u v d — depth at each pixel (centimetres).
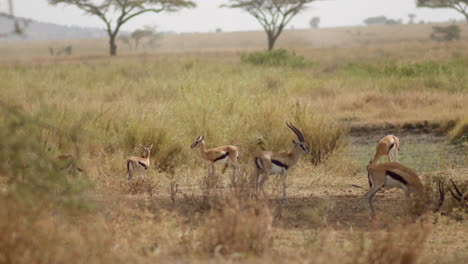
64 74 9438
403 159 4503
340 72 10288
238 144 4225
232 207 2073
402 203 2877
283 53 12988
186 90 6088
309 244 1944
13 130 1577
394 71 9494
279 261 1666
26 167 1692
